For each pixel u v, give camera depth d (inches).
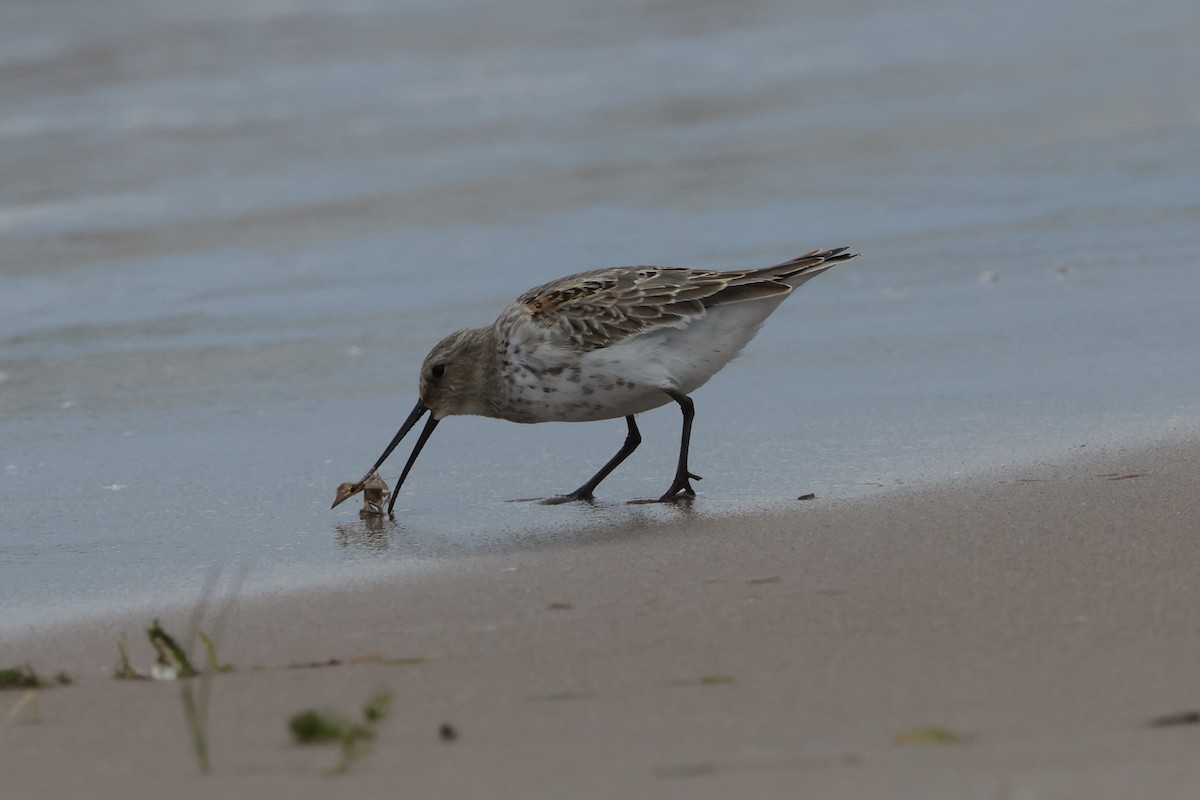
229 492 476.4
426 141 1025.5
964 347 612.1
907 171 934.4
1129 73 1181.7
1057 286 694.5
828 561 367.6
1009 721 247.3
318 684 287.9
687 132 1047.0
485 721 259.3
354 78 1200.8
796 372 592.7
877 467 466.3
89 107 1100.5
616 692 275.1
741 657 294.7
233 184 923.4
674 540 399.5
